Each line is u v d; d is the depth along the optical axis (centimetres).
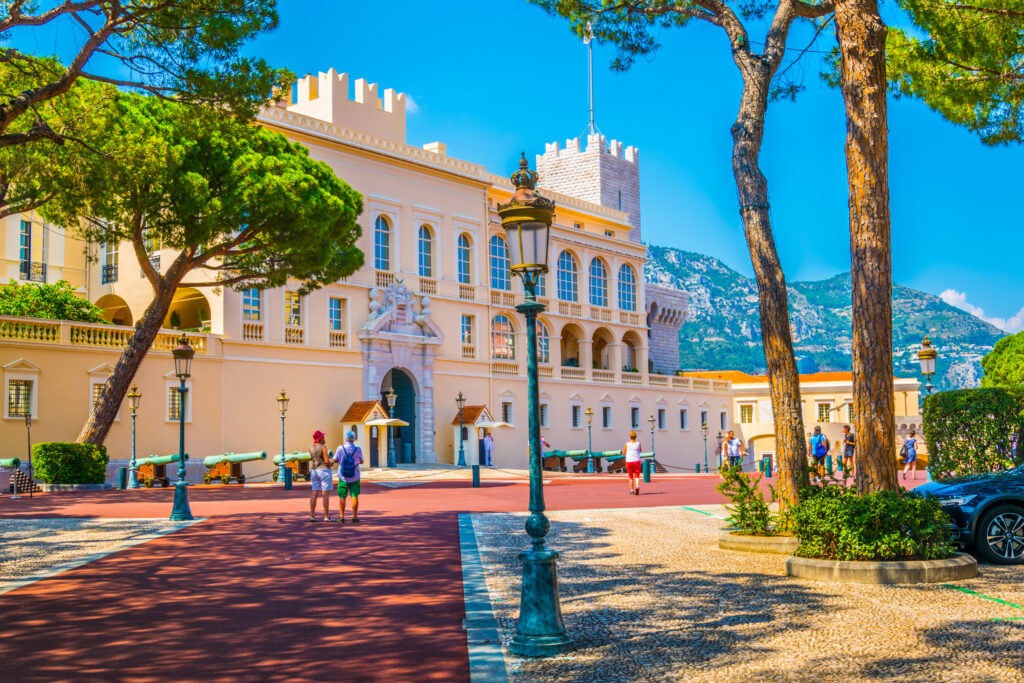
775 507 2184
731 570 1242
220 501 2609
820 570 1154
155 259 4231
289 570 1336
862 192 1239
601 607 1017
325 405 4500
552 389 5806
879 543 1147
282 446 4009
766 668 751
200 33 1833
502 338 5581
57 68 1828
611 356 6372
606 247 6350
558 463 5438
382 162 4859
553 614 844
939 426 2120
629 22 1859
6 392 3331
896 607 970
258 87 2038
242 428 4119
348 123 5050
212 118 2042
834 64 1891
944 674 718
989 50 1808
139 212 2920
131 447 3688
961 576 1138
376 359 4700
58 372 3491
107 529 1850
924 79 1944
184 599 1119
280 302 4347
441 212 5194
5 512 2230
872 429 1227
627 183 8044
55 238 4350
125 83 1755
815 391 7819
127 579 1263
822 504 1209
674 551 1446
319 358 4491
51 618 1014
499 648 858
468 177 5338
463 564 1363
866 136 1238
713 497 2717
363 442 4488
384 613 1033
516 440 5562
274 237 3288
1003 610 949
